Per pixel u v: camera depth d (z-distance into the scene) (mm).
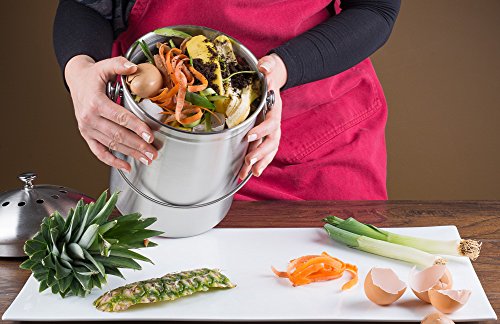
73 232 1122
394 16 1541
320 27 1450
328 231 1276
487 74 2744
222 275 1158
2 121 2686
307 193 1551
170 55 1137
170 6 1449
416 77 2740
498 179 2781
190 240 1275
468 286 1156
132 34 1494
